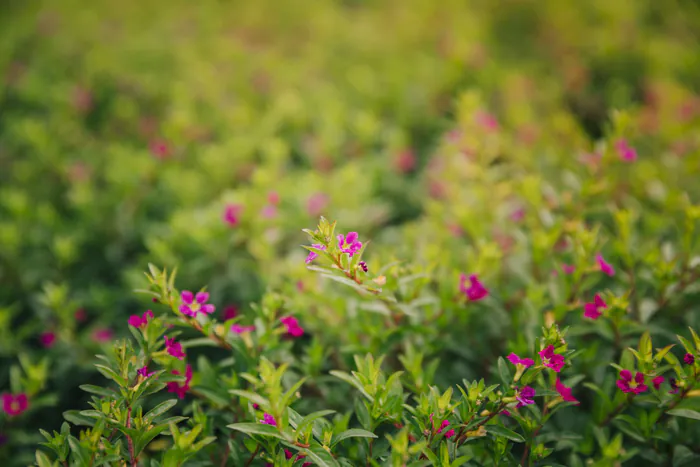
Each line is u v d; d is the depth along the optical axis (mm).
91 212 700
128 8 1307
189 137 800
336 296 559
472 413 470
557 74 999
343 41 1127
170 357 497
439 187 702
